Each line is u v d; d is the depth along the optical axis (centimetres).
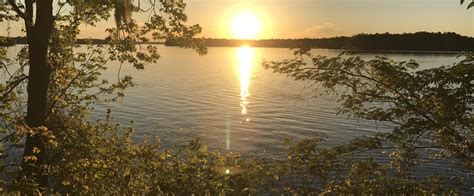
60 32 1155
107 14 1149
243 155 3189
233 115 5028
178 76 10981
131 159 988
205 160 953
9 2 971
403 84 731
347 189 725
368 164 787
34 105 993
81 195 848
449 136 724
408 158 776
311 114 4834
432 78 697
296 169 830
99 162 972
